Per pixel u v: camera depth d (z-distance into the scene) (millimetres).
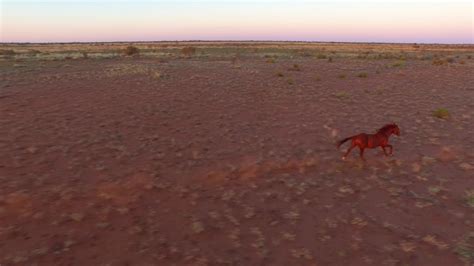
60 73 33688
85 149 13383
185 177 10977
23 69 36656
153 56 60000
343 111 20062
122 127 16359
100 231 7996
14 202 9180
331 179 11008
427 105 21641
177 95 23688
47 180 10594
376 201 9602
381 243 7660
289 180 10883
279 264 6953
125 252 7262
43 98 22156
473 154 13117
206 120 17828
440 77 33688
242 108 20500
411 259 7105
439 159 12664
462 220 8594
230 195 9844
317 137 15250
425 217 8758
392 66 43969
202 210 9016
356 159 12625
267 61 48812
